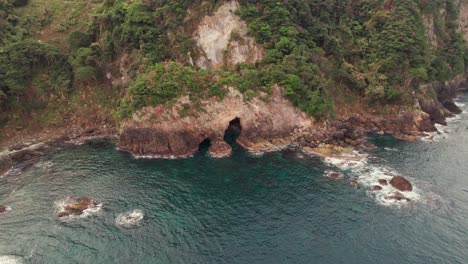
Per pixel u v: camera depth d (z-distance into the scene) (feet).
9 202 187.62
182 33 276.62
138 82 243.60
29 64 285.23
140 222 169.68
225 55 274.77
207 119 243.19
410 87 293.84
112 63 295.69
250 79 250.16
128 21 276.41
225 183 202.28
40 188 200.23
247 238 158.30
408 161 225.15
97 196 191.21
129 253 151.02
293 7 281.13
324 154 233.14
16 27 310.65
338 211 175.73
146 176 210.79
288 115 253.24
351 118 281.74
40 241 159.02
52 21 336.90
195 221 169.89
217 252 150.41
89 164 226.58
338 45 294.66
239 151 240.73
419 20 318.65
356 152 237.86
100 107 288.10
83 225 168.86
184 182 203.51
